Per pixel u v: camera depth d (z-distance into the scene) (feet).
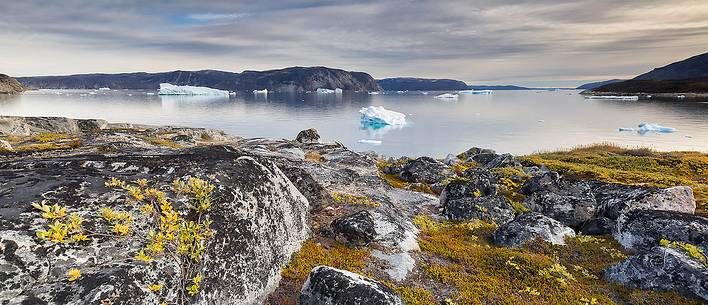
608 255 45.44
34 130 177.78
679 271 34.73
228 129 412.77
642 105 589.32
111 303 19.21
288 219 36.50
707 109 479.82
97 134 120.06
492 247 48.85
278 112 638.53
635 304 34.06
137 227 24.45
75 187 26.55
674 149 237.86
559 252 45.16
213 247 26.03
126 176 29.66
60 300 18.49
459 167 116.26
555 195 64.90
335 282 27.37
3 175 28.14
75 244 21.65
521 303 33.12
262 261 29.94
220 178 31.14
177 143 135.54
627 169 127.65
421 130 385.91
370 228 40.42
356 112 636.89
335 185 66.85
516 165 113.80
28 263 19.56
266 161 40.01
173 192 28.27
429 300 32.19
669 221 46.16
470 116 531.50
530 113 559.38
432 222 57.47
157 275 22.31
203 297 23.79
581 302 33.96
